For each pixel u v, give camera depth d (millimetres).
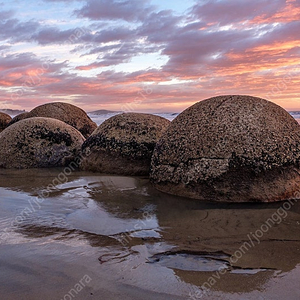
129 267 2949
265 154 4926
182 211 4527
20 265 2926
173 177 5328
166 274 2852
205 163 5059
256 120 5137
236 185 4930
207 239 3609
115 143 7031
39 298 2455
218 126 5172
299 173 5051
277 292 2607
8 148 7758
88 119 12062
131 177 6535
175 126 5633
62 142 8055
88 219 4207
